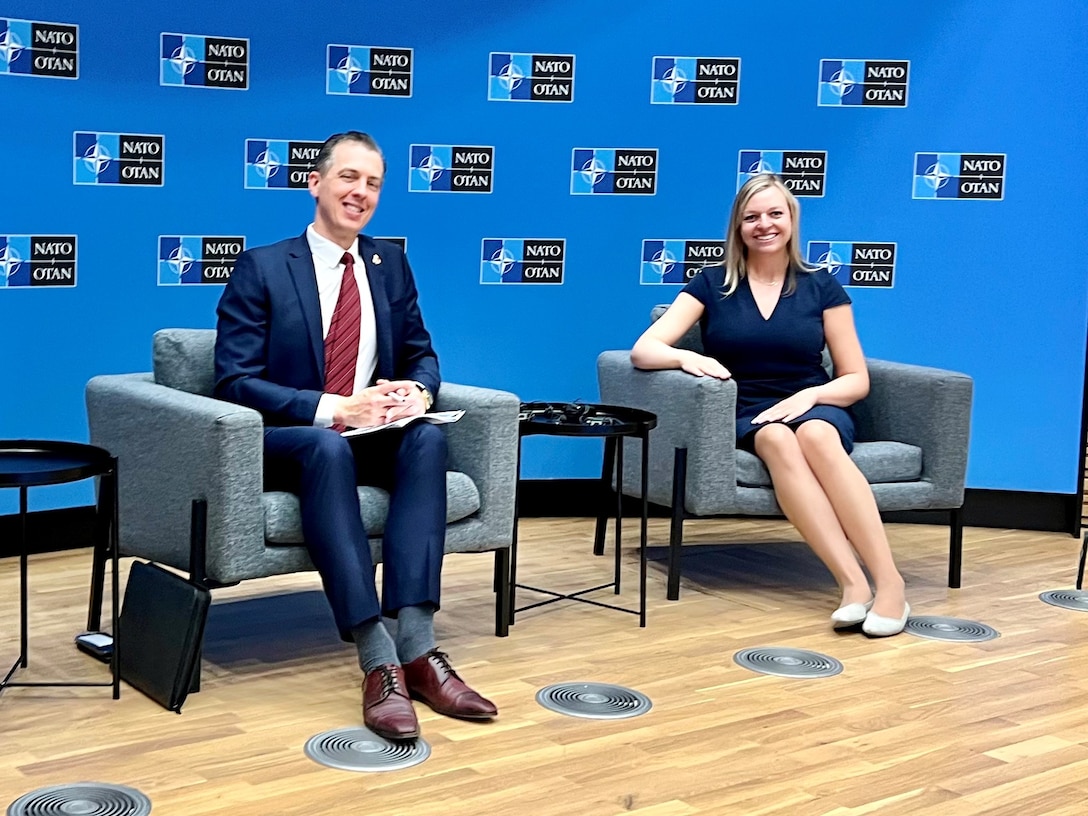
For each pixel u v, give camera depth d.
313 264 3.04
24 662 2.84
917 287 4.62
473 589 3.63
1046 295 4.58
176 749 2.39
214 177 4.14
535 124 4.47
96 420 3.01
